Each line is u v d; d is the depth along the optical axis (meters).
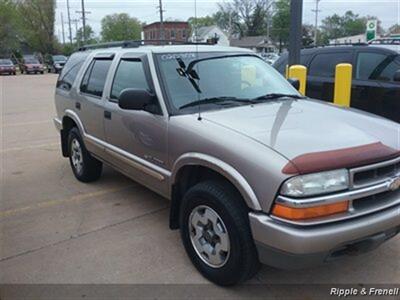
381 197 2.99
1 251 3.92
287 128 3.18
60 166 6.76
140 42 5.05
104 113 4.75
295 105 3.87
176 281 3.37
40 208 4.94
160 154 3.80
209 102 3.82
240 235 2.96
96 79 5.15
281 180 2.69
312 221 2.69
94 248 3.93
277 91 4.28
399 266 3.52
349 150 2.87
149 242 4.02
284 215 2.70
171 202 3.72
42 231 4.32
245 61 4.46
